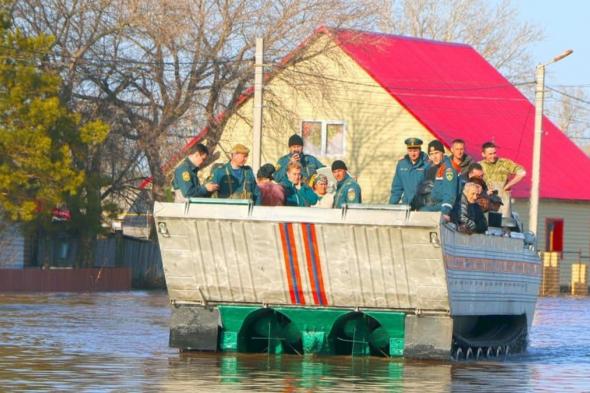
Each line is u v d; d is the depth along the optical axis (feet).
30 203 395.75
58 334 240.73
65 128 408.87
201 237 194.90
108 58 472.44
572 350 234.79
